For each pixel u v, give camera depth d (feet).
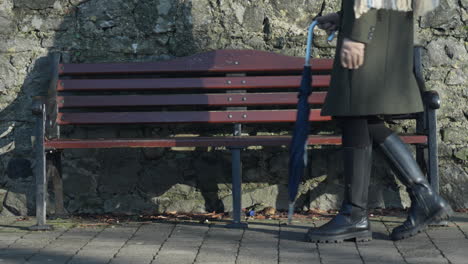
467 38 15.10
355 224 11.80
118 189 15.28
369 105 11.03
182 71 14.61
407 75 11.34
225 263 10.40
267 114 14.39
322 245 11.60
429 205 11.55
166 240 12.07
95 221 14.17
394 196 15.08
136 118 14.42
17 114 15.28
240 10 15.28
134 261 10.55
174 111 14.83
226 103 14.44
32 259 10.74
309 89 11.05
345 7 10.83
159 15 15.26
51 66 14.64
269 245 11.63
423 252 10.96
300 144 10.75
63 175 15.26
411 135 13.17
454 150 15.03
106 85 14.55
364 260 10.52
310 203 15.15
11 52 15.31
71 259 10.73
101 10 15.30
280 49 15.26
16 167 15.26
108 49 15.31
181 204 15.23
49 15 15.34
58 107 14.52
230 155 15.17
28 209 15.23
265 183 15.21
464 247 11.25
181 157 15.23
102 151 15.26
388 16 11.03
